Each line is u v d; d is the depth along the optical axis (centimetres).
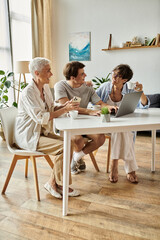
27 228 151
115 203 180
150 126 164
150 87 432
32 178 225
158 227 151
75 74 207
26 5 441
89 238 141
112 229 150
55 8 481
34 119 177
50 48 476
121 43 438
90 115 196
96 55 464
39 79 185
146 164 259
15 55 424
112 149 210
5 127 183
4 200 185
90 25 459
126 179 223
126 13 427
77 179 223
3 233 146
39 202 182
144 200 184
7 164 261
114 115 194
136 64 434
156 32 412
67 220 159
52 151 177
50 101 203
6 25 399
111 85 229
